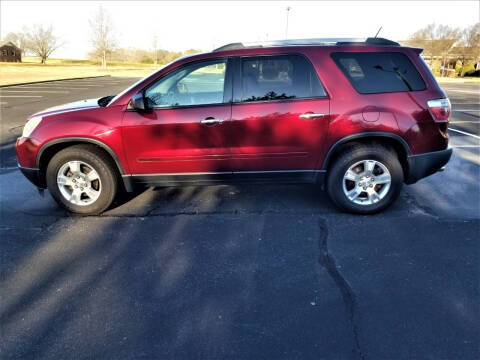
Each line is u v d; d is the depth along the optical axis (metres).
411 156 3.98
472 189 4.91
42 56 79.25
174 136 3.94
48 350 2.28
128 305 2.68
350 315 2.54
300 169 4.07
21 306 2.69
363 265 3.14
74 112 4.03
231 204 4.49
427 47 56.78
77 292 2.84
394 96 3.90
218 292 2.82
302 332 2.39
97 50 64.62
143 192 4.95
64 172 4.12
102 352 2.26
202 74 3.94
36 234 3.79
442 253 3.31
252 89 3.91
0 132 8.84
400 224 3.89
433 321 2.47
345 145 4.04
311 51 3.92
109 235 3.76
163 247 3.51
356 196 4.08
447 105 3.98
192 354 2.23
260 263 3.20
